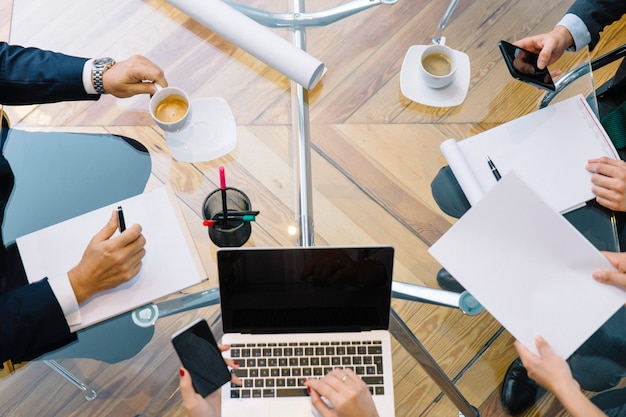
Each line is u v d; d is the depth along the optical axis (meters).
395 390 1.35
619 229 1.54
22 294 1.18
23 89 1.35
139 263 1.23
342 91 1.41
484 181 1.30
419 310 1.34
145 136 1.38
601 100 1.67
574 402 1.10
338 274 1.14
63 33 1.47
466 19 1.46
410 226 1.34
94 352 1.26
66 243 1.27
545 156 1.31
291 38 1.44
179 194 1.32
